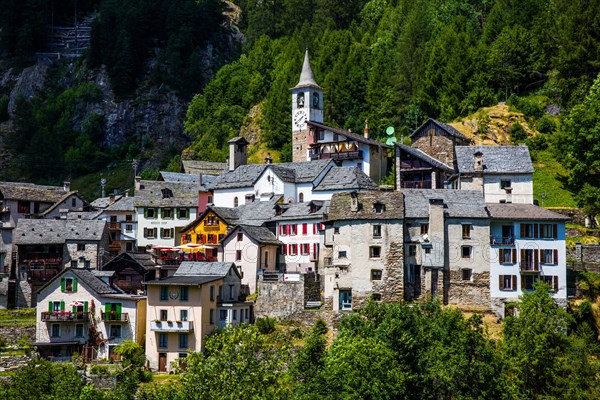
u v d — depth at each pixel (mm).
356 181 124125
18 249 120188
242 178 133625
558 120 148000
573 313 97125
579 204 121562
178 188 138875
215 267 103688
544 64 160750
